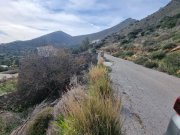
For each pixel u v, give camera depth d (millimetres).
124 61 37188
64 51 13422
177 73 22500
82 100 5574
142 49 48281
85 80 11711
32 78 12359
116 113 5164
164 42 48656
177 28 67125
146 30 86688
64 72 12516
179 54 29594
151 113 8523
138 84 14852
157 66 28312
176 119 4039
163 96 11820
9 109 12445
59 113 6738
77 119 4973
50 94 12031
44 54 12883
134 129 6848
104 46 103312
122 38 103438
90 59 22203
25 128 7617
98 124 4930
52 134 6078
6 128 10016
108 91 8523
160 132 6816
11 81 20000
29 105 12500
